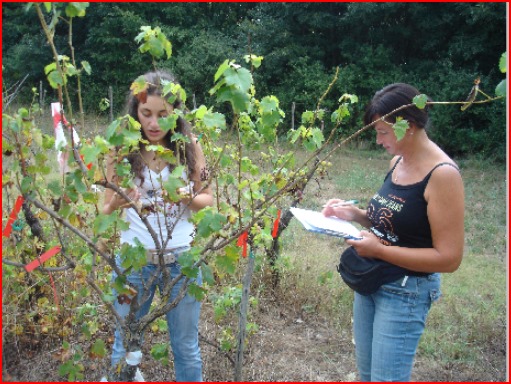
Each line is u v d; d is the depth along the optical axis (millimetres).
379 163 10977
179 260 1838
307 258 4891
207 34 14977
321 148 2029
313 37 14492
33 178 1906
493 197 8406
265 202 1936
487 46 12898
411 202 2062
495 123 11914
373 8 13102
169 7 15367
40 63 14734
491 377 3430
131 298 2020
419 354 3684
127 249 1808
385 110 2027
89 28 15383
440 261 2006
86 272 2273
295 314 4090
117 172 1723
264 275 4266
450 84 12438
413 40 14102
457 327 4008
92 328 2768
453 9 13164
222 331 3543
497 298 4527
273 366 3430
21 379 2998
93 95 13945
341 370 3439
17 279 2971
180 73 13992
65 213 1810
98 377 3018
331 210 2432
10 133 1839
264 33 14180
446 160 2008
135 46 14930
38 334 3182
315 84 13289
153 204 1970
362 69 13812
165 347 2531
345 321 4020
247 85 1506
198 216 1778
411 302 2113
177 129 2141
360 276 2172
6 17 16266
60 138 2080
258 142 2525
